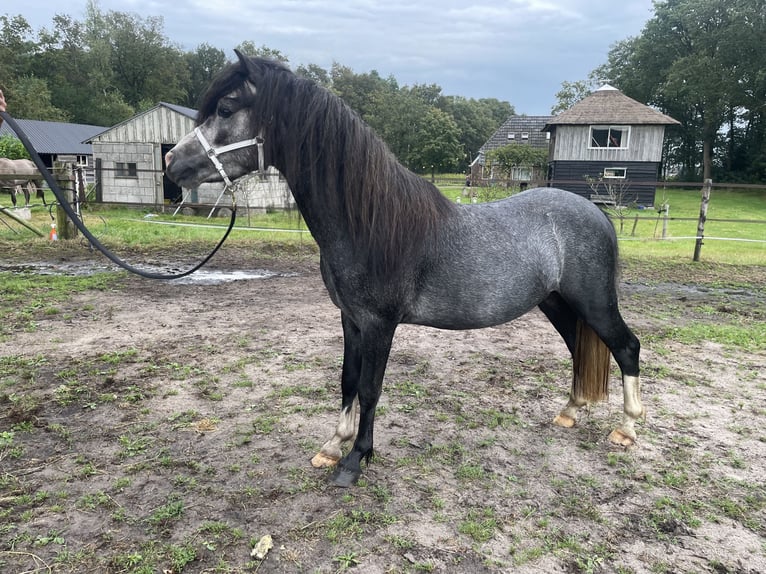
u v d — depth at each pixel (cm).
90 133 3228
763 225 1566
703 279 803
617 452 295
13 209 1128
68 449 280
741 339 506
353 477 254
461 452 290
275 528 222
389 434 309
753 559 212
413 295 246
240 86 232
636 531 228
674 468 279
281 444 293
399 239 231
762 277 820
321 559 205
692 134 3697
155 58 5112
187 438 296
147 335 475
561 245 270
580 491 257
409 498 246
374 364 244
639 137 2334
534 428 322
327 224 234
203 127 236
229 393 358
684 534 226
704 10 3034
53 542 209
